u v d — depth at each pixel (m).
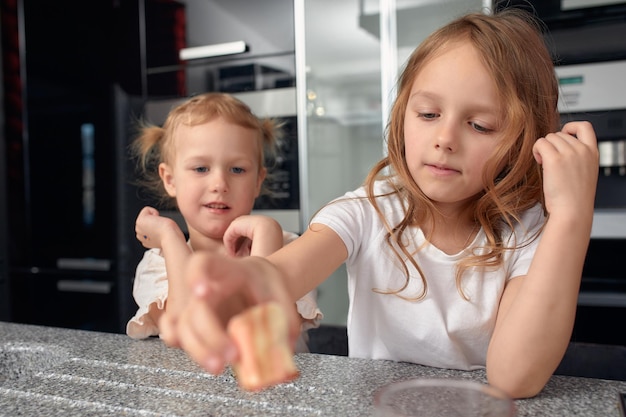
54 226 2.40
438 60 0.68
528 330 0.58
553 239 0.62
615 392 0.58
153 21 2.21
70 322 2.39
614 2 1.67
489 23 0.73
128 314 2.30
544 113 0.76
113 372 0.64
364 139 1.94
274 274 0.41
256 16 2.06
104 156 2.30
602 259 1.74
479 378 0.63
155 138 1.33
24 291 2.45
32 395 0.58
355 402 0.54
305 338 1.04
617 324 1.71
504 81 0.67
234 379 0.61
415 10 1.84
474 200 0.82
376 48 1.90
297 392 0.57
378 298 0.86
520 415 0.52
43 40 2.36
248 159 1.11
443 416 0.40
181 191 1.11
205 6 2.13
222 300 0.38
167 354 0.71
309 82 2.00
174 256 0.92
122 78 2.26
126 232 2.28
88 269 2.35
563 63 1.76
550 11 1.74
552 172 0.63
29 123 2.41
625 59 1.70
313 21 1.98
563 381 0.62
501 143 0.67
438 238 0.85
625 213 1.69
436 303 0.82
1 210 2.46
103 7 2.26
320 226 0.79
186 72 2.18
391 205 0.88
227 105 1.14
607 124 1.74
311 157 2.01
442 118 0.67
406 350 0.85
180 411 0.53
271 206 2.06
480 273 0.81
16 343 0.77
